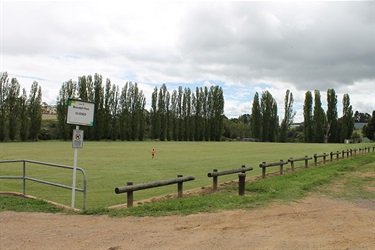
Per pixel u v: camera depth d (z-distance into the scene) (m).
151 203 8.54
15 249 4.90
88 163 23.42
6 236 5.58
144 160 26.58
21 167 19.94
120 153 34.75
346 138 90.25
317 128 89.88
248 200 8.72
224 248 4.88
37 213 7.37
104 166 21.55
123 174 17.52
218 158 29.55
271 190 10.51
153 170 19.50
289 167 21.31
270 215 7.14
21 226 6.25
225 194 10.22
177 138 97.25
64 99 80.50
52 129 88.81
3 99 71.12
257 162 25.47
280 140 99.56
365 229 6.05
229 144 66.81
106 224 6.37
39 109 76.12
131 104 88.44
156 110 94.00
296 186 11.30
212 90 101.69
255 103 100.12
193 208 7.75
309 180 12.95
